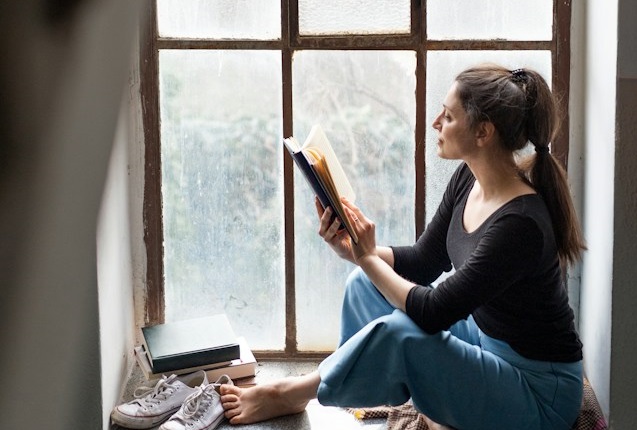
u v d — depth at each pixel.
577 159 2.16
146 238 2.26
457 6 2.14
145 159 2.21
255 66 2.18
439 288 1.73
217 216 2.26
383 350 1.75
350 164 2.22
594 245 2.00
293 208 2.23
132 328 2.25
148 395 2.02
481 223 1.78
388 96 2.18
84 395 1.70
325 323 2.30
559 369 1.79
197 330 2.15
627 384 1.85
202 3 2.15
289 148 1.81
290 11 2.14
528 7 2.13
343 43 2.15
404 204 2.23
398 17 2.15
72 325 1.52
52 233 0.89
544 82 1.76
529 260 1.69
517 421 1.77
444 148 1.80
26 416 1.06
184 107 2.20
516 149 1.76
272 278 2.29
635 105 1.75
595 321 2.00
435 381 1.74
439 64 2.16
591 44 2.02
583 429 1.87
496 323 1.80
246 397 1.98
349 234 1.83
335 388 1.80
